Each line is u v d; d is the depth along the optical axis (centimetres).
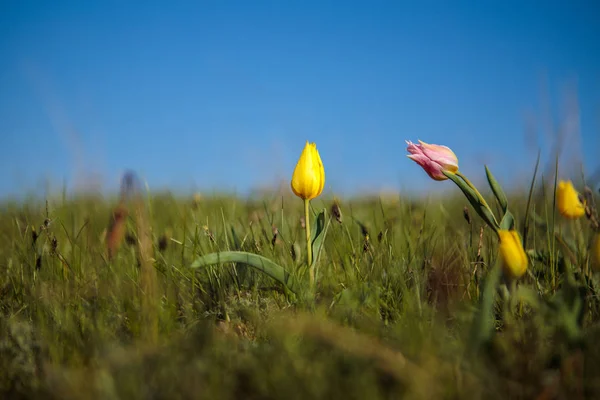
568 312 39
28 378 39
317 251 53
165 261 58
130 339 44
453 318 47
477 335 37
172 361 36
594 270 51
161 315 46
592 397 33
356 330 43
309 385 33
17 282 58
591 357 35
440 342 38
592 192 60
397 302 51
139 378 34
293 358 35
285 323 40
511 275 42
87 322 45
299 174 52
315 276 54
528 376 35
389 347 38
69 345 42
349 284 55
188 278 58
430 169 51
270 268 50
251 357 38
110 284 54
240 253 50
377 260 59
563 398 33
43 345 41
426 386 32
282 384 33
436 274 57
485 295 38
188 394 33
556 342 38
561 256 56
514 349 39
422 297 51
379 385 34
